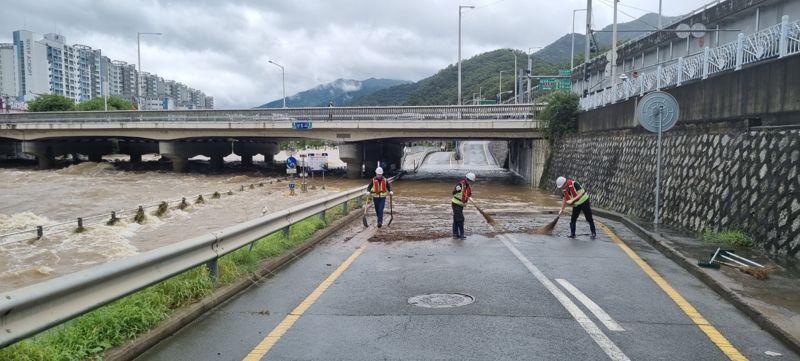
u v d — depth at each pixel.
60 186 38.34
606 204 19.52
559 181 12.88
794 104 10.02
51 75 130.00
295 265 9.38
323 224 13.55
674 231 12.27
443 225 15.20
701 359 4.93
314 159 36.28
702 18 34.53
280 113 41.69
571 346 5.25
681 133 14.47
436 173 52.28
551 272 8.69
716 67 13.23
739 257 8.79
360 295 7.28
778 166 9.79
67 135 49.34
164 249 6.05
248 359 4.98
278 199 29.66
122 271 5.24
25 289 4.21
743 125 11.48
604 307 6.60
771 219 9.60
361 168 44.22
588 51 32.97
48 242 16.78
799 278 7.58
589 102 26.64
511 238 12.51
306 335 5.64
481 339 5.46
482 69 135.62
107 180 43.66
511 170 57.50
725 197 11.35
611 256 10.13
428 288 7.65
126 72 164.62
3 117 50.84
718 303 6.79
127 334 5.16
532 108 35.91
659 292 7.35
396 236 12.93
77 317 4.90
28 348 4.31
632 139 18.31
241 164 64.12
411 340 5.45
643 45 43.44
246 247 9.09
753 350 5.15
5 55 128.25
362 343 5.38
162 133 46.50
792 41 10.36
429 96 147.62
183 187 37.75
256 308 6.66
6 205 27.98
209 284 6.86
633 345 5.28
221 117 43.38
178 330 5.79
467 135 38.47
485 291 7.44
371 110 39.56
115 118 46.94
